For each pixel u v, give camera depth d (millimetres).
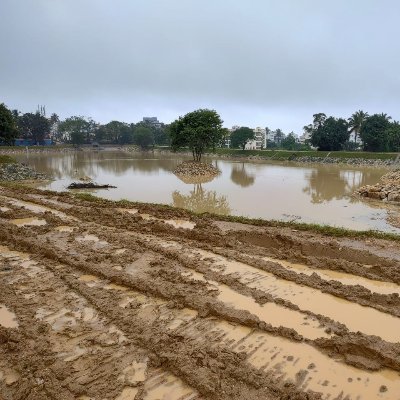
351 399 5016
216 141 50906
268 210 19094
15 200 20016
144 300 7773
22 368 5578
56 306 7570
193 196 24094
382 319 7184
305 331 6656
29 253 10766
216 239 11836
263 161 67812
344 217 17484
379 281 9117
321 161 64000
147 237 12406
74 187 27859
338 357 5887
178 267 9688
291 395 4930
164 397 4996
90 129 121625
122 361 5758
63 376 5363
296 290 8438
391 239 12484
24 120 103938
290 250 11242
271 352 5992
